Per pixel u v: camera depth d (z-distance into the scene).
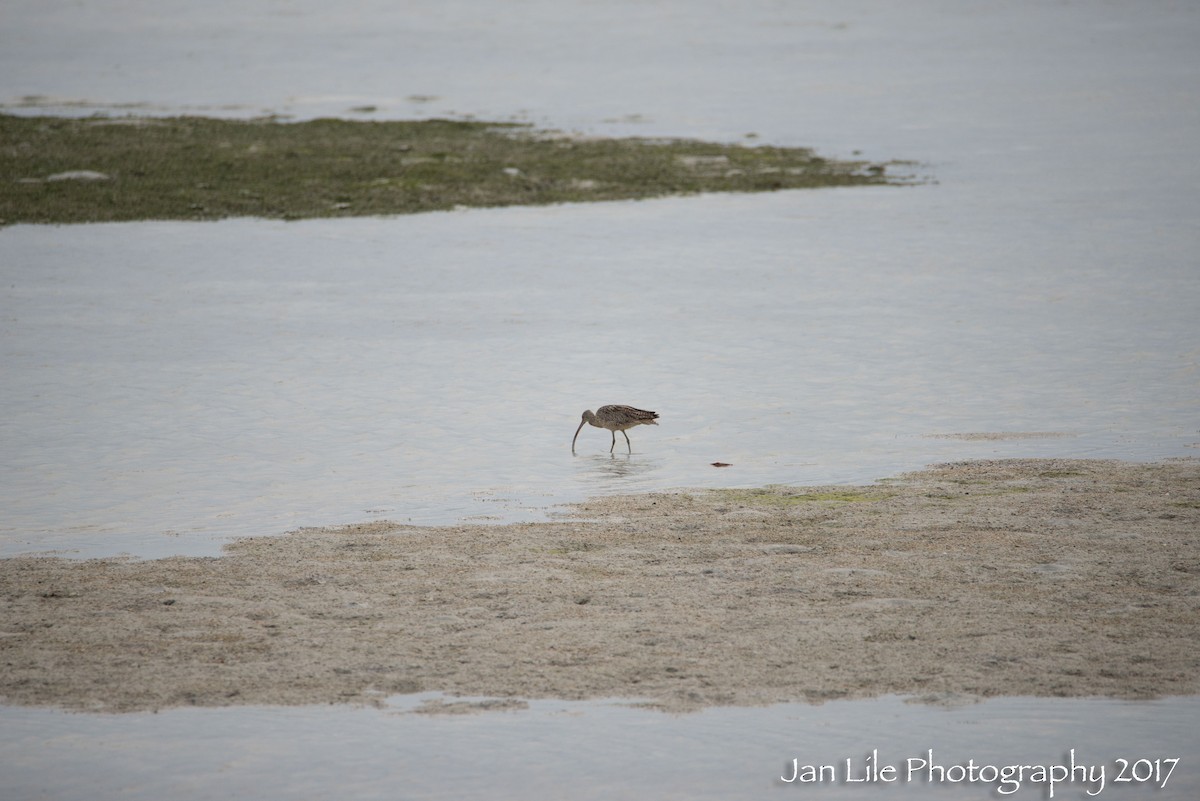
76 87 154.25
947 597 20.28
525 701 16.50
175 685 17.09
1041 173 90.75
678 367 41.53
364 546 23.66
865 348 44.03
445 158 95.56
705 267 61.00
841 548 23.14
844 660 17.72
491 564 22.44
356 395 37.91
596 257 63.97
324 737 15.48
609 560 22.61
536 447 32.19
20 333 46.75
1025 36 197.75
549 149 102.38
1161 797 13.83
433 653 18.14
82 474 29.69
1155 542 23.08
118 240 67.75
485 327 48.03
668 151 101.75
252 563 22.58
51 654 18.22
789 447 31.81
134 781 14.34
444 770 14.58
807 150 103.69
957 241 66.94
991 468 28.95
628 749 15.04
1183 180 85.12
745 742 15.21
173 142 100.69
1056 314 49.03
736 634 18.75
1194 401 35.66
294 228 72.31
